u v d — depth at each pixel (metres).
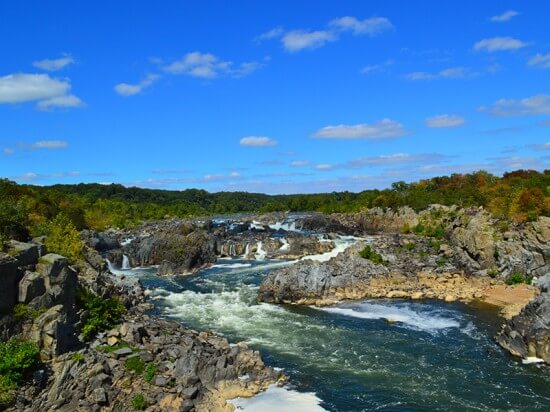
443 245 98.00
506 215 99.12
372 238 130.25
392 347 52.41
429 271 84.12
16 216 58.78
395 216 158.75
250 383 41.75
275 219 181.12
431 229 124.25
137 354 41.25
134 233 143.75
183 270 99.81
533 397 40.69
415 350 51.47
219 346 47.09
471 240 89.56
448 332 57.59
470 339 55.00
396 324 60.91
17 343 37.31
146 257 111.81
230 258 117.44
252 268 103.12
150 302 72.06
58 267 42.88
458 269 86.25
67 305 43.16
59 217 79.38
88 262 71.75
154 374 39.38
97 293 53.09
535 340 48.50
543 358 47.91
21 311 38.69
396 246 103.44
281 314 65.69
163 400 36.84
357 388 42.25
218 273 98.00
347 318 63.66
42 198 111.50
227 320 62.59
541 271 78.94
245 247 122.19
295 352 50.81
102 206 189.38
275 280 74.00
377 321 62.19
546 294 51.38
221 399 38.81
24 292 39.38
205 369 40.91
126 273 100.56
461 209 132.38
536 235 83.75
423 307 68.56
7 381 34.44
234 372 42.03
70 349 40.12
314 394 41.03
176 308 68.50
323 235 136.00
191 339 46.28
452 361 48.38
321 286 74.06
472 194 145.88
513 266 81.38
